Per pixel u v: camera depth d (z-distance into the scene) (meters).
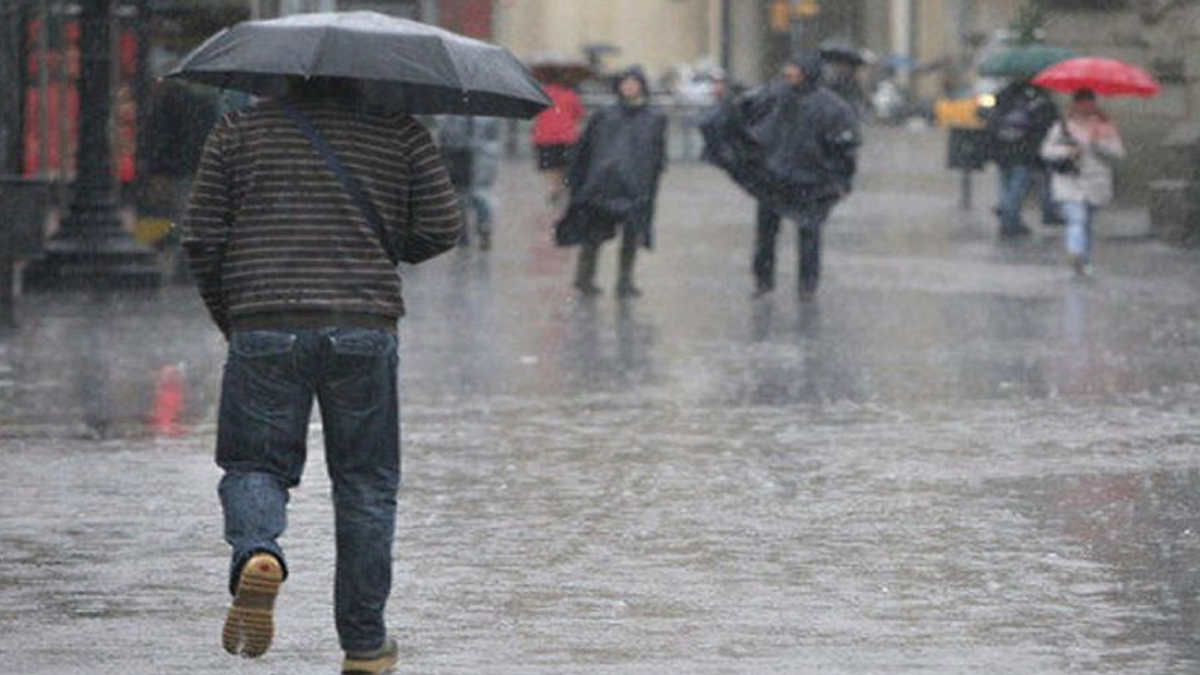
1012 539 23.69
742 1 165.62
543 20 158.00
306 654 18.73
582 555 22.86
